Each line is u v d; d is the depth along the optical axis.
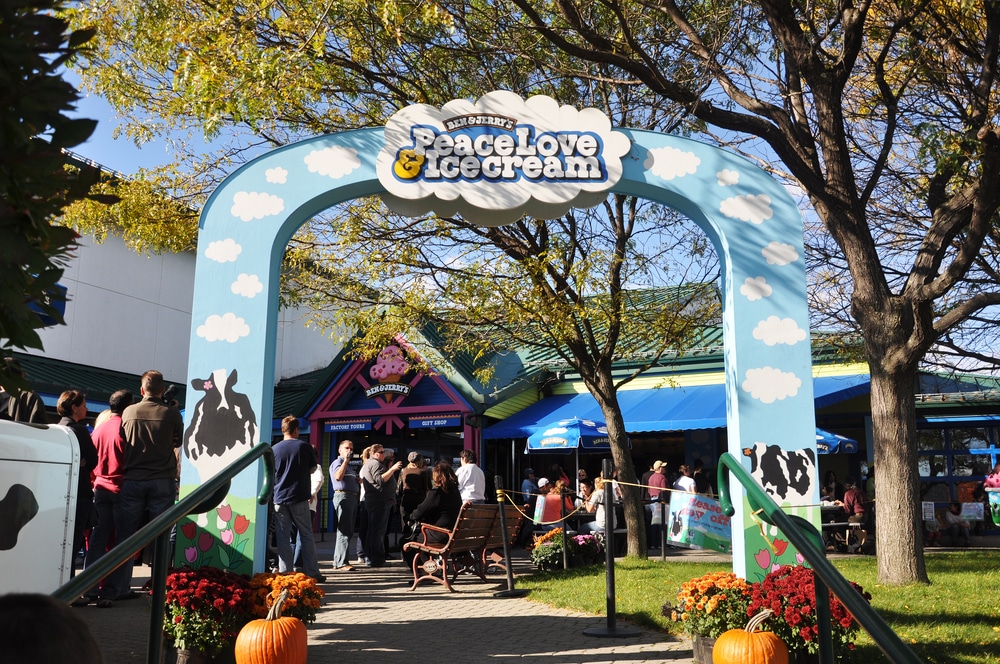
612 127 7.34
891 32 10.10
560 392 24.20
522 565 13.37
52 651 1.29
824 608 4.11
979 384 21.92
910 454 9.62
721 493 4.75
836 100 9.95
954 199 9.76
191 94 9.95
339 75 11.98
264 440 7.05
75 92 1.83
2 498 4.88
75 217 12.49
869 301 9.88
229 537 6.82
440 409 22.02
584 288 13.24
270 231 7.29
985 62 9.34
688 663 6.16
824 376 21.81
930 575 10.59
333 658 6.46
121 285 23.36
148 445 8.48
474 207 7.33
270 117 11.88
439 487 11.02
